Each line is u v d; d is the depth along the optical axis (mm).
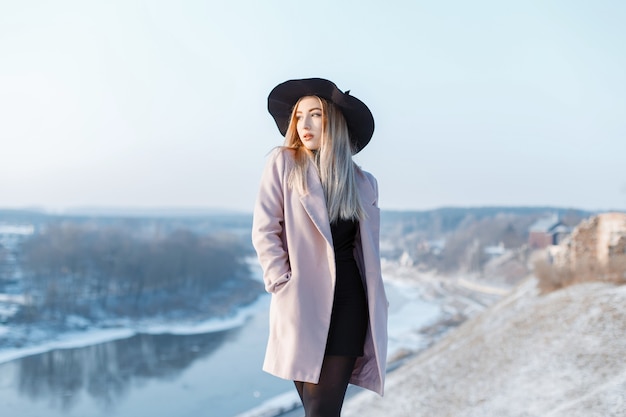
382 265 3188
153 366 58062
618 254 27812
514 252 144875
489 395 19969
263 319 93312
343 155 3172
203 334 78562
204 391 46969
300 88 3240
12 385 51969
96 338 75562
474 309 100125
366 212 3186
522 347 22938
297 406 39875
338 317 3035
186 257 116812
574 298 25172
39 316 82500
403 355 61031
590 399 14781
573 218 146125
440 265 151500
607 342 18984
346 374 3037
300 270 3006
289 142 3309
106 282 104000
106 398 46719
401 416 22234
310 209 3020
